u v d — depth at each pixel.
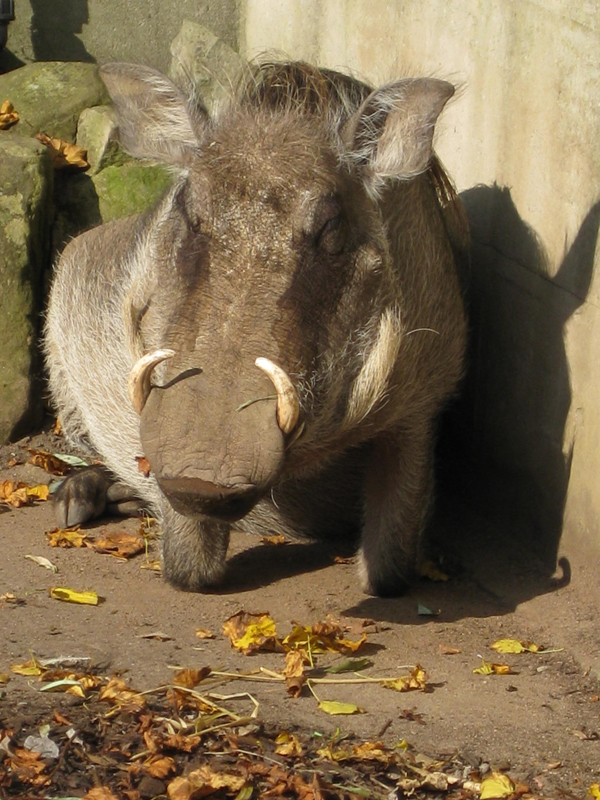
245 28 11.18
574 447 6.87
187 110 6.37
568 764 5.00
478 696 5.62
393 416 6.58
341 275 5.84
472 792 4.74
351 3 9.31
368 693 5.58
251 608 6.64
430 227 6.86
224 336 5.40
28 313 8.95
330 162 5.91
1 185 8.88
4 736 4.70
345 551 7.72
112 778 4.53
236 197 5.63
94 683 5.31
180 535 6.69
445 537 7.77
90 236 8.46
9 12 10.62
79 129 9.87
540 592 6.88
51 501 8.09
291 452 5.85
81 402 8.23
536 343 7.26
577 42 6.61
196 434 5.16
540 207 7.14
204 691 5.42
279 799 4.49
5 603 6.40
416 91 6.09
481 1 7.59
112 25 11.05
